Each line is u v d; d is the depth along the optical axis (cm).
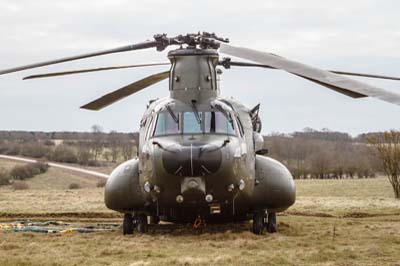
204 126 1496
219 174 1400
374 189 4806
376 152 4084
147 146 1477
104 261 1173
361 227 1777
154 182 1438
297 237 1520
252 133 1633
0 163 9100
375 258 1205
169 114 1520
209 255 1230
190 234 1577
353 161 7481
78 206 2972
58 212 2612
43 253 1285
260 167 1630
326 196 4125
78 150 10088
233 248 1326
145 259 1197
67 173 8100
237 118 1573
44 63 1307
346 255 1226
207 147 1393
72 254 1263
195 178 1391
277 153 8156
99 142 11156
